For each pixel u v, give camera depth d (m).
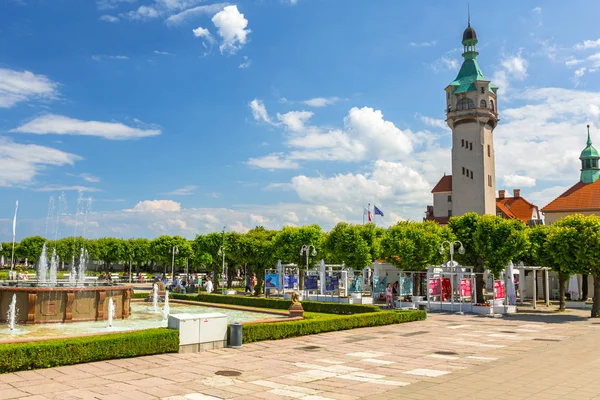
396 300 42.81
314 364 15.16
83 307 24.17
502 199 98.69
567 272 34.66
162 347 16.30
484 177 84.44
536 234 46.78
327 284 45.50
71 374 13.04
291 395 11.25
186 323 17.03
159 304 38.31
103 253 86.88
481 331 24.58
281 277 51.69
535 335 23.16
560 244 33.97
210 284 51.38
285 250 57.69
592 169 71.00
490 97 87.81
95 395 10.91
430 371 14.19
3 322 22.94
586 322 29.86
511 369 14.54
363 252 50.91
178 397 10.91
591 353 17.72
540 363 15.58
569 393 11.56
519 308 41.16
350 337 21.72
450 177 96.94
